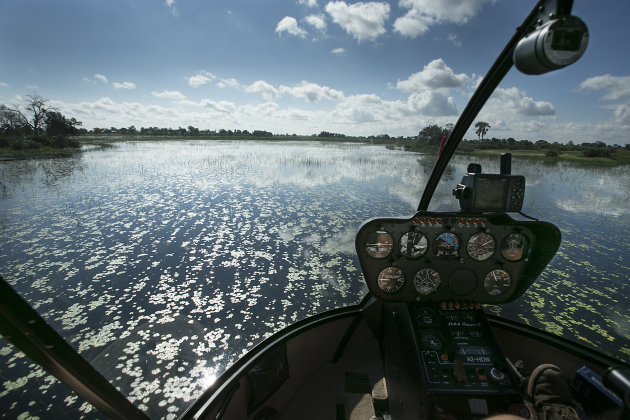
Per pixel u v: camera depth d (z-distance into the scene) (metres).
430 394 2.47
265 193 17.44
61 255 9.23
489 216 2.89
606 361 2.81
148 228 11.59
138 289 7.48
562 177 25.62
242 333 6.05
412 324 2.95
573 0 1.47
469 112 2.67
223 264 8.77
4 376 5.12
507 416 1.17
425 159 35.03
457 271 3.07
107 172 23.92
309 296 7.26
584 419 2.42
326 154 40.03
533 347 3.25
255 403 2.97
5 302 1.01
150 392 4.81
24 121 48.88
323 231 11.38
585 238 11.40
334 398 3.35
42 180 20.41
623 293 7.66
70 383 1.32
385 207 14.65
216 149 46.47
